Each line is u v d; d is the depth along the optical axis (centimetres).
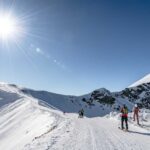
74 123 2484
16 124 5409
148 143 1381
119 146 1262
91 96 17012
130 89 18562
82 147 1205
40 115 5072
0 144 4175
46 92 16125
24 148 1235
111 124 2600
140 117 3017
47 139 1443
